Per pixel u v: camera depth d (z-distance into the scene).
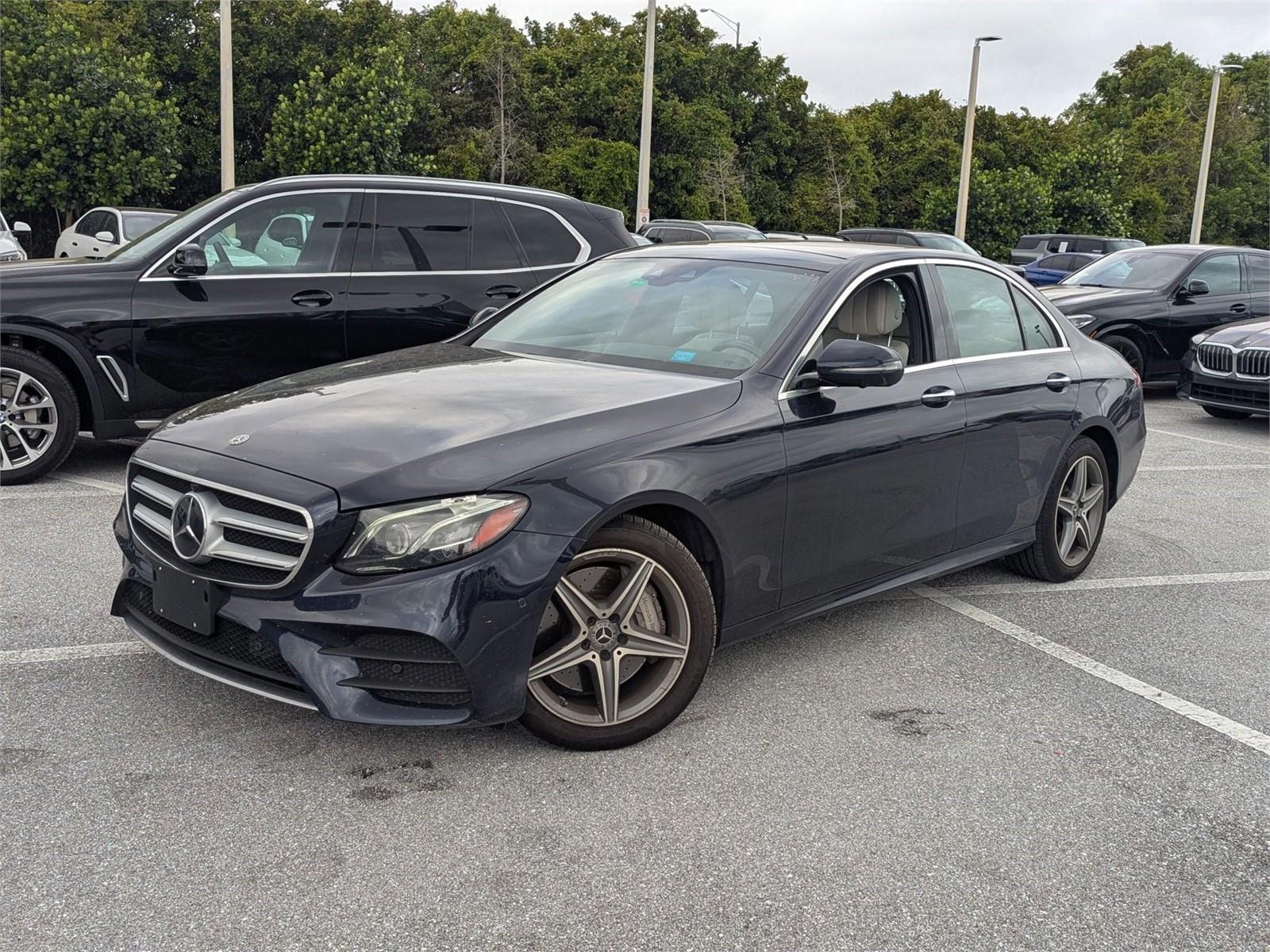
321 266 6.82
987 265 4.82
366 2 37.44
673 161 43.25
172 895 2.50
